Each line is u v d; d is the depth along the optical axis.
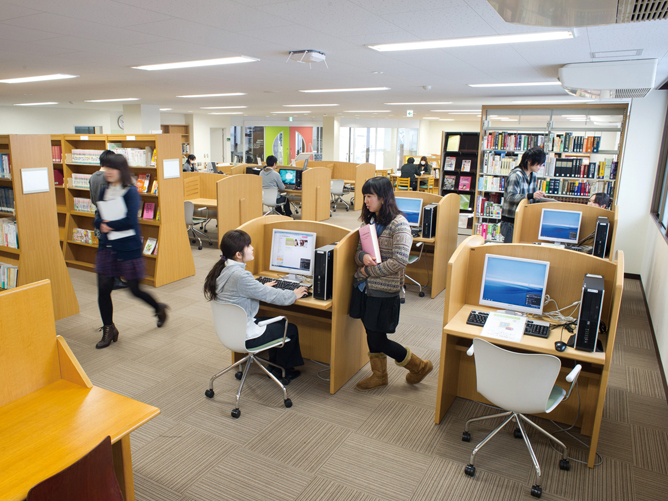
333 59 5.04
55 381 1.99
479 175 7.06
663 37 3.58
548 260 2.79
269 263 3.63
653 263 4.98
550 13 2.07
